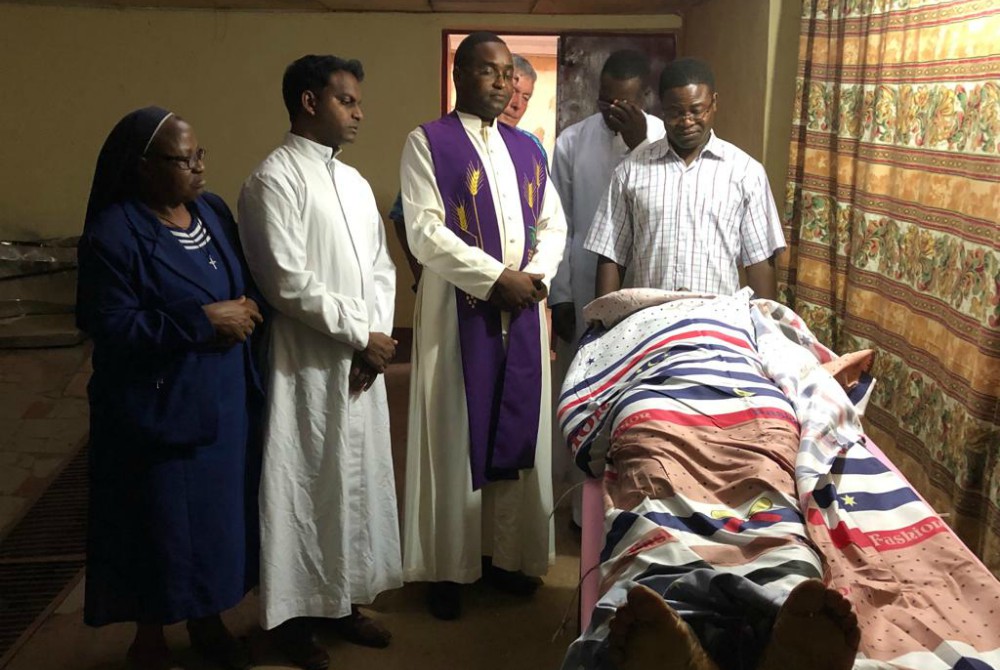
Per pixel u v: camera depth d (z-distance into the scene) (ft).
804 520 5.32
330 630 8.41
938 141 8.28
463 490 8.44
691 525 5.21
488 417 8.33
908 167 8.79
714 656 4.23
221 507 6.99
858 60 9.48
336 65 7.40
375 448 8.05
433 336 8.38
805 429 6.06
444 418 8.41
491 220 8.26
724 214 8.33
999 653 4.33
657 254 8.43
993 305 7.29
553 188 9.07
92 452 6.87
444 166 8.14
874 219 9.36
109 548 6.88
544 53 19.35
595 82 17.39
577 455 6.98
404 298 18.53
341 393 7.48
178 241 6.75
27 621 8.50
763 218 8.50
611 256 8.75
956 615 4.63
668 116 8.14
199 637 7.71
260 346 7.61
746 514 5.32
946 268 8.18
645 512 5.24
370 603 8.38
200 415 6.73
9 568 9.45
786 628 3.80
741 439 5.94
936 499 8.25
